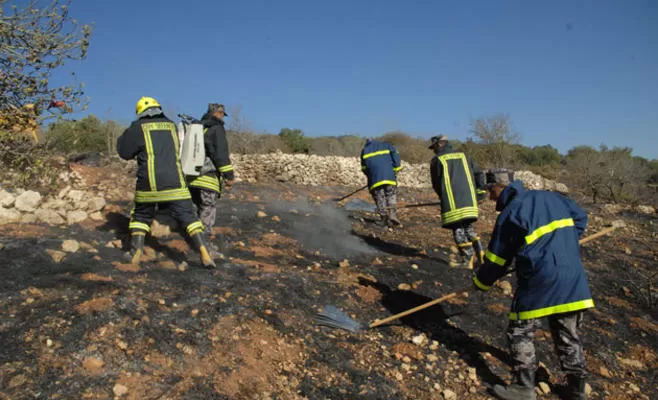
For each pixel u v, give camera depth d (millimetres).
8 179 6305
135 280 4141
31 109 5883
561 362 3324
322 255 6039
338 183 11773
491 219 9430
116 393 2791
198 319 3678
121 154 4480
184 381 3018
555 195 3361
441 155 5914
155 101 4691
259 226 6883
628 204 13242
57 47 5680
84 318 3365
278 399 3072
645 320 5074
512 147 19797
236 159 10977
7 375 2771
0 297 3488
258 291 4379
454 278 5574
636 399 3633
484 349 4055
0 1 5430
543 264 3172
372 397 3262
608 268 6621
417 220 8844
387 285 5203
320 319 4145
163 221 5820
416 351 3906
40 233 4887
